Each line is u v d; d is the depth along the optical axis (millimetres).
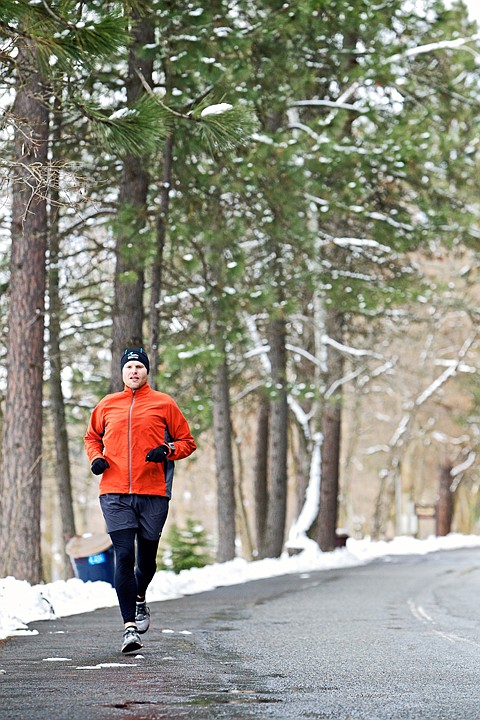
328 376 29281
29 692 6391
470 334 43656
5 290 20656
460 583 19172
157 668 7566
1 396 24031
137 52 16969
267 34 18234
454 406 47438
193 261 18828
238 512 42594
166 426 8695
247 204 19906
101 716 5562
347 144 23359
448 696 6496
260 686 6777
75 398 26531
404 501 59344
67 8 9312
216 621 11727
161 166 19016
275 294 21047
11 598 11609
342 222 27375
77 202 10227
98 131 11047
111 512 8516
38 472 16625
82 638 9531
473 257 29703
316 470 29641
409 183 26062
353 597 15828
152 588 16109
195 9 17094
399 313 30500
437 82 27297
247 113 11445
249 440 43469
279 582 19859
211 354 18344
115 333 18844
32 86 14758
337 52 24828
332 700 6250
